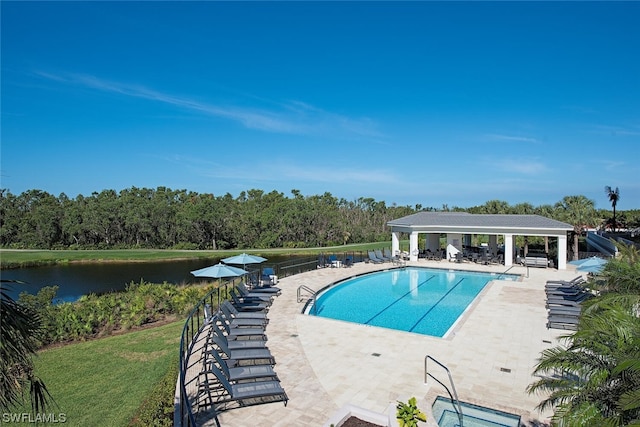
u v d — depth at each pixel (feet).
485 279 81.56
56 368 37.70
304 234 211.61
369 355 34.91
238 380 26.66
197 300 62.08
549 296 54.75
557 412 16.83
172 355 40.52
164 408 25.89
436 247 116.47
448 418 24.72
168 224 209.97
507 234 92.22
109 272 127.03
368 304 60.80
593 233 177.99
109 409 30.01
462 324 44.78
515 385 28.71
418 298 64.95
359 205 285.43
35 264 146.61
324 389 28.12
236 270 58.80
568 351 18.76
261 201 250.16
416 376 30.37
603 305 21.66
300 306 53.57
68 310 49.70
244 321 41.34
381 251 107.04
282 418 24.13
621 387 16.03
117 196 262.88
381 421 22.97
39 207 218.18
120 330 51.52
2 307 17.24
